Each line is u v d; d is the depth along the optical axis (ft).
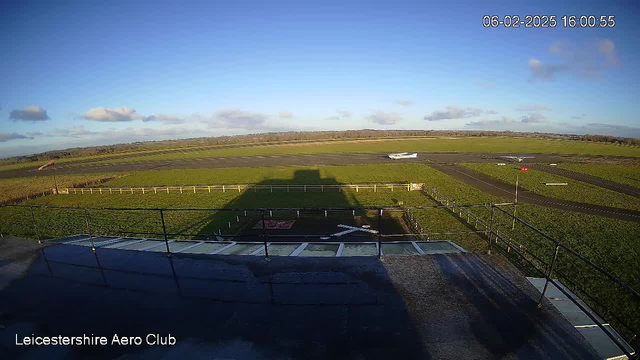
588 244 60.29
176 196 123.75
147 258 22.45
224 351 12.37
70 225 83.15
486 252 21.65
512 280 17.70
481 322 13.91
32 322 14.83
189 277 19.13
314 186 129.59
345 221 79.51
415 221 76.18
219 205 106.32
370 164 197.47
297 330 13.52
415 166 182.50
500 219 77.36
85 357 12.29
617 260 52.54
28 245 25.77
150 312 15.37
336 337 13.01
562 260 52.80
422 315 14.47
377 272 18.95
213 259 21.76
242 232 72.74
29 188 152.35
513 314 14.47
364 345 12.50
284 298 16.22
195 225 79.46
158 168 221.05
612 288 43.14
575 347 12.21
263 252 29.94
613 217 79.36
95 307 16.01
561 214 82.17
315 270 19.45
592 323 19.25
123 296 17.04
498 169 162.81
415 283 17.51
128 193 133.80
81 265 21.52
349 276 18.53
